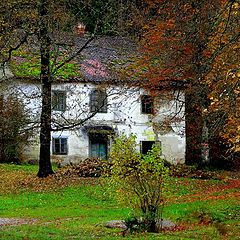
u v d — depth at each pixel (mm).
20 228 19203
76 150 51500
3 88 45094
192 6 20141
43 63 37656
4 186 35938
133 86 46000
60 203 29875
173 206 26531
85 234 17781
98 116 51969
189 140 53969
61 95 50469
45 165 39031
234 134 28391
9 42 31922
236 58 19641
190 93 36656
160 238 16594
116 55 55094
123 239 16344
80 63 52500
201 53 26438
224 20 18500
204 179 41188
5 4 29234
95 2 44125
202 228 19297
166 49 38406
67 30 40062
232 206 24703
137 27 44969
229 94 19250
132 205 18453
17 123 44250
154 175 18359
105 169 18984
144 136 53281
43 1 34031
